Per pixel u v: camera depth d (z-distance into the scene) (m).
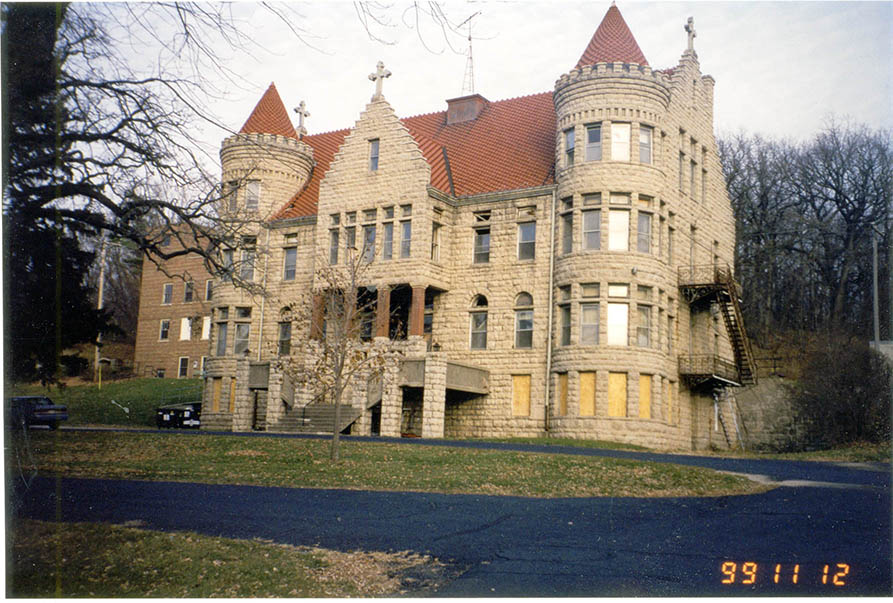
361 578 12.38
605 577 12.34
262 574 12.39
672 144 42.88
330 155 54.62
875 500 19.38
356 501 18.84
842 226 63.81
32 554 12.91
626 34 42.16
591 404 38.69
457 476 22.33
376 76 45.91
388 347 39.94
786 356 60.41
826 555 13.62
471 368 41.66
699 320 45.12
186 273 21.64
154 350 81.56
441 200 44.16
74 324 29.48
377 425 43.97
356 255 39.66
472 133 49.59
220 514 16.84
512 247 42.94
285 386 44.44
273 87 52.75
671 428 40.03
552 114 47.50
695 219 45.25
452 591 11.73
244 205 25.38
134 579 12.05
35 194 17.20
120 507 17.19
